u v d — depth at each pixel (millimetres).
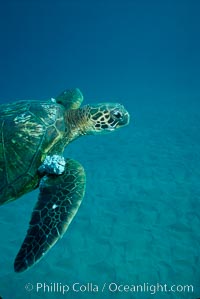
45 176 800
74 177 790
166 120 3811
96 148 2803
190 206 1642
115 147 2791
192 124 3453
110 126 1029
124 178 2049
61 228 659
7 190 760
